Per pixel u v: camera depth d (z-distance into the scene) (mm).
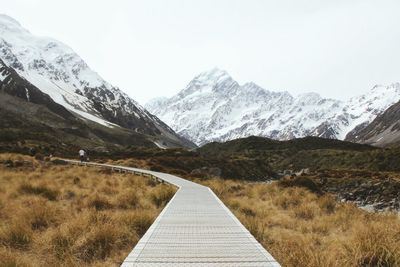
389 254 8320
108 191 24625
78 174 37250
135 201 19750
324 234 14203
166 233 10617
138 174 44062
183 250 8664
